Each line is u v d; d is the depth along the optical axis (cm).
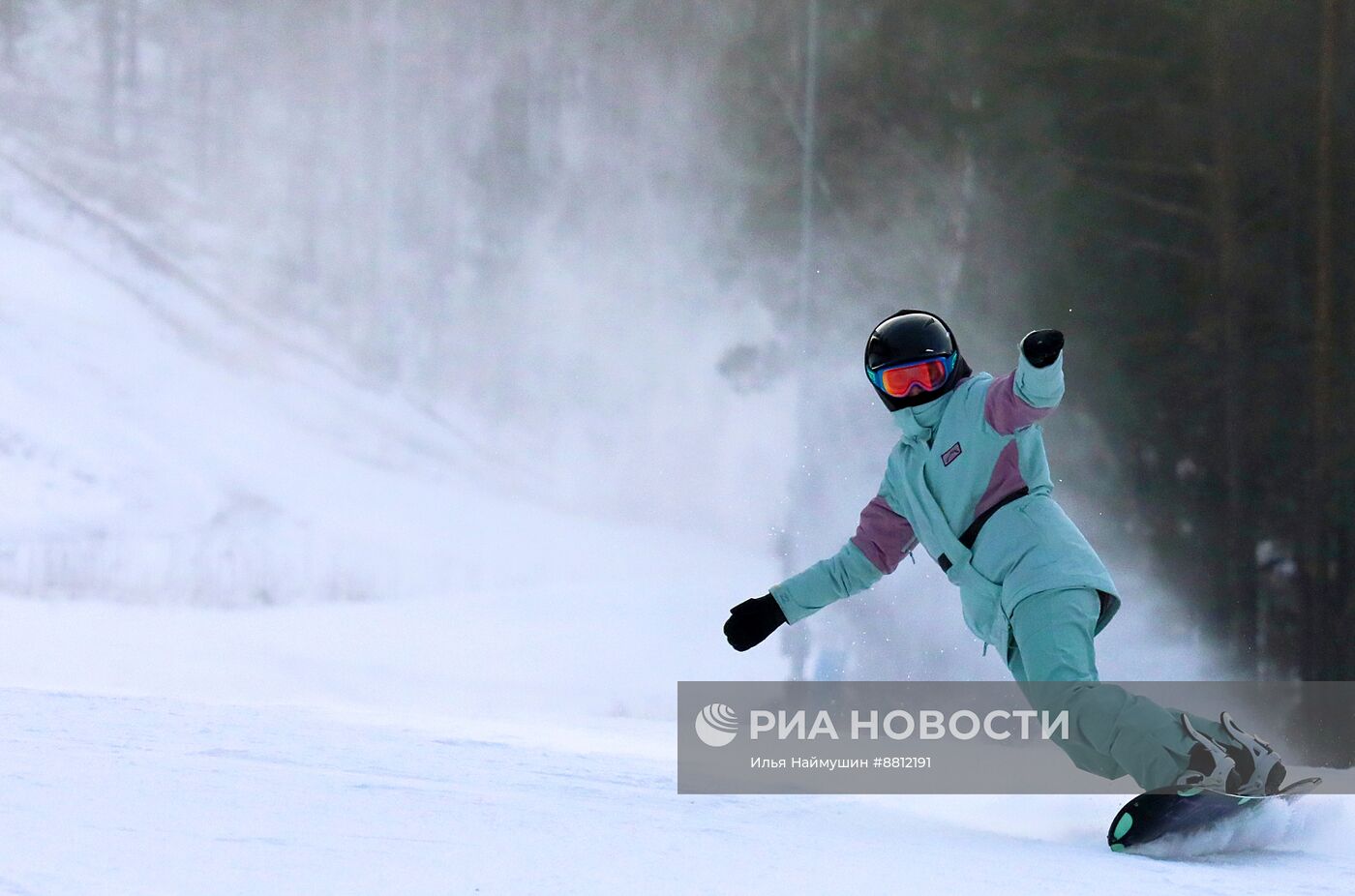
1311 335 7088
